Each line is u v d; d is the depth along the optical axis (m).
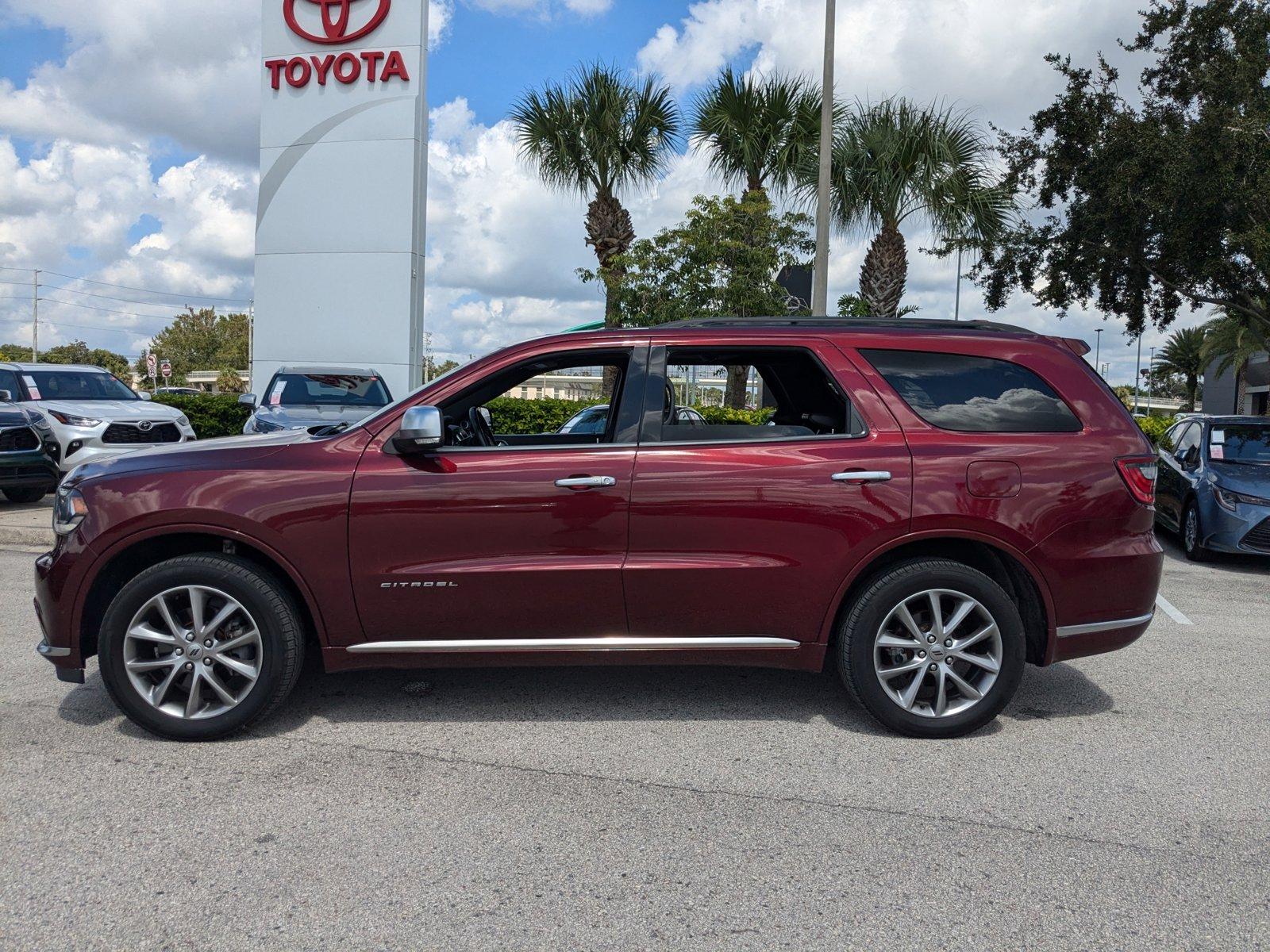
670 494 3.81
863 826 3.12
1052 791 3.42
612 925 2.49
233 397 18.25
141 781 3.42
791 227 17.98
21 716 4.10
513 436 4.73
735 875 2.77
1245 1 14.57
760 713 4.25
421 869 2.79
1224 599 7.25
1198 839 3.04
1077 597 3.91
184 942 2.40
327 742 3.84
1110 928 2.50
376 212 16.95
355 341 17.12
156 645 3.84
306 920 2.50
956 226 17.97
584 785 3.43
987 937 2.46
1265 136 13.59
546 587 3.80
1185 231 14.09
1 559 8.08
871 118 18.20
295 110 17.12
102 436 11.59
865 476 3.82
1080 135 15.42
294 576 3.76
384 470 3.80
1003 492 3.85
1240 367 41.88
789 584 3.85
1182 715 4.31
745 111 19.67
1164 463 10.88
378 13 16.70
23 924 2.47
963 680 3.90
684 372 4.48
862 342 4.06
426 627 3.83
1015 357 4.05
